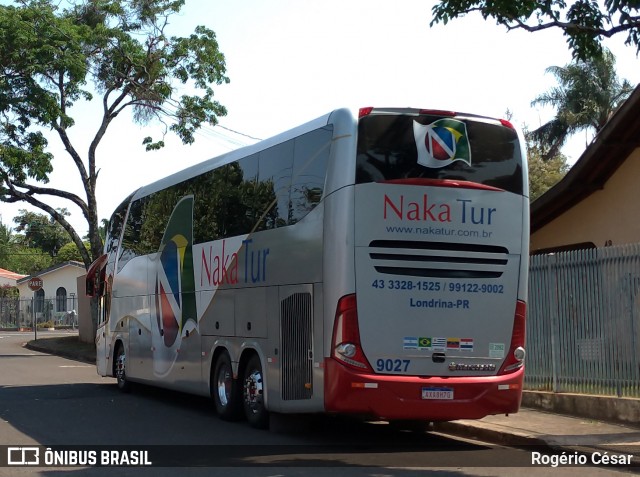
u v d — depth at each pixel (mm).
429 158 10219
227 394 12875
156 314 15898
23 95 27359
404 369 9969
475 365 10250
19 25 26516
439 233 10133
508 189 10547
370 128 10102
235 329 12547
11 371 23234
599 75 41094
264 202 11875
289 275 10969
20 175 28312
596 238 16375
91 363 26672
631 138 15016
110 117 29797
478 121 10555
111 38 28312
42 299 58531
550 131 41625
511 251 10492
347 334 9812
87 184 29984
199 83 29594
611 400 12023
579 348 12891
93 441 11023
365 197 9938
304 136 10961
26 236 97375
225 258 12984
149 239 16531
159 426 12516
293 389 10773
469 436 11758
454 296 10188
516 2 10500
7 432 11844
